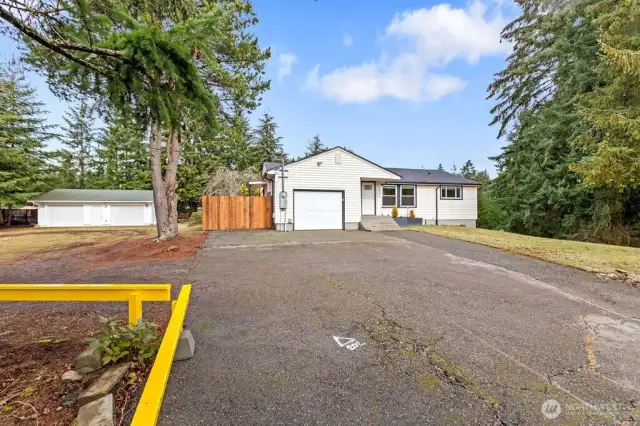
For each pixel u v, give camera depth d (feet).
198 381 7.56
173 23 10.64
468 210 59.93
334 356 8.98
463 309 13.10
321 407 6.70
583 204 45.32
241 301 13.85
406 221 54.24
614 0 36.86
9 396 6.51
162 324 10.94
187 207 95.45
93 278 18.57
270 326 11.12
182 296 9.59
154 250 28.07
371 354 9.14
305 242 32.53
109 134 97.81
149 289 8.45
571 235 45.57
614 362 8.87
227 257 24.31
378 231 44.14
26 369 7.63
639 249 27.55
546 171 48.47
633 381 7.92
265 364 8.46
